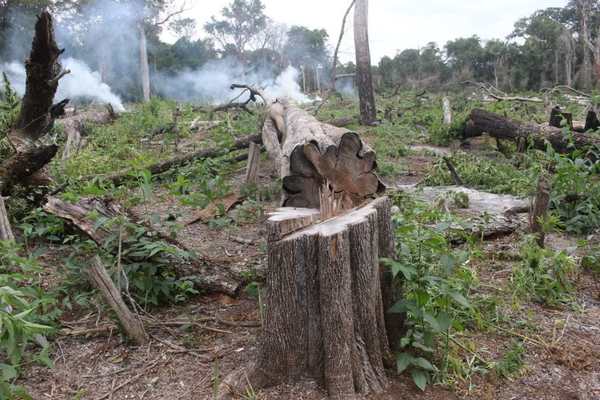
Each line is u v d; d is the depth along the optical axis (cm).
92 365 286
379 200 276
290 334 252
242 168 844
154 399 256
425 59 3566
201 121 1430
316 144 335
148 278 344
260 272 380
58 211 378
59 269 400
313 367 256
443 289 257
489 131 983
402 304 259
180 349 297
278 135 809
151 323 324
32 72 582
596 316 341
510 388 262
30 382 271
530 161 711
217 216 561
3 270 336
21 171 516
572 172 532
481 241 459
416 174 830
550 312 347
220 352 294
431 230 316
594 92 1234
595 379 271
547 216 457
